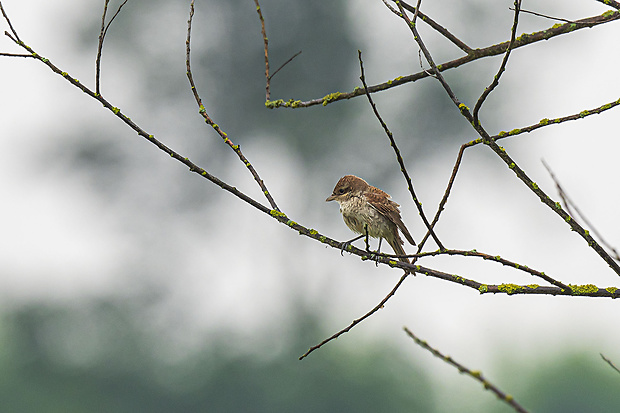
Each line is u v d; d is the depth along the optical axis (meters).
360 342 30.06
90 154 34.38
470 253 5.67
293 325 32.59
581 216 4.42
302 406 29.17
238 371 31.17
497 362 28.61
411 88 33.81
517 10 4.73
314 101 5.77
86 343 31.89
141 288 33.34
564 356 28.53
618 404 27.89
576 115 5.41
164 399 31.08
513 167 5.32
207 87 33.91
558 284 5.66
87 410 31.06
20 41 5.80
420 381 28.41
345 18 33.56
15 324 31.73
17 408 30.50
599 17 5.60
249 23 33.50
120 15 34.34
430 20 5.72
